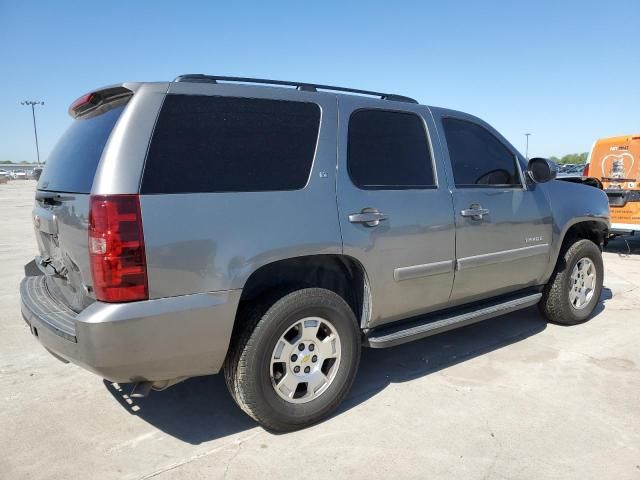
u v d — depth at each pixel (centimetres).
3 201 2598
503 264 430
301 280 334
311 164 320
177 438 310
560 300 504
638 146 929
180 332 267
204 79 296
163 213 262
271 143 307
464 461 285
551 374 401
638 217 929
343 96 349
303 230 306
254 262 287
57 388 376
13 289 672
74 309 293
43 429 319
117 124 265
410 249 360
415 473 274
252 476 272
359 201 334
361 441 305
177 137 274
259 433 315
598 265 535
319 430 319
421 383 385
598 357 436
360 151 346
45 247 343
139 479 270
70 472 275
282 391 311
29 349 452
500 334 496
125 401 357
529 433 314
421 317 398
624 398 360
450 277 390
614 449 297
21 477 271
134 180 257
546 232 468
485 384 383
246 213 287
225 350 286
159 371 272
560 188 494
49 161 362
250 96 306
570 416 335
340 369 331
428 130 390
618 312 574
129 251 252
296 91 328
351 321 332
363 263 334
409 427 321
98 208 250
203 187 277
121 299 252
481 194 410
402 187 362
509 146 453
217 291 276
